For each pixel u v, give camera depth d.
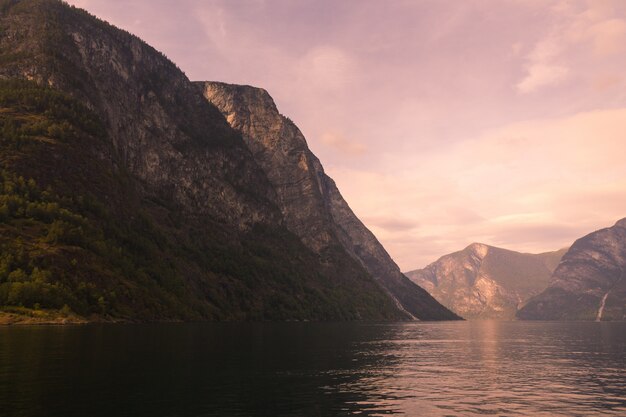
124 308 171.62
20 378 49.88
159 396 43.88
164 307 196.75
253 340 115.38
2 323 127.62
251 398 45.09
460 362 83.00
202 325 179.62
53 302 143.50
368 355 91.19
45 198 192.50
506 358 91.00
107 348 78.25
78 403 40.06
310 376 60.50
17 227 168.38
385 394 49.91
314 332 169.88
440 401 46.84
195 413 38.56
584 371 71.44
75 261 164.38
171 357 71.44
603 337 178.25
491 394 51.16
